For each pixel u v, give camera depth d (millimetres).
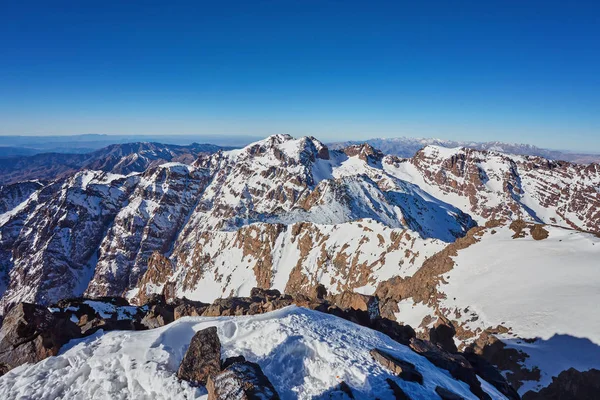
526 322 53250
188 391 17109
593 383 37406
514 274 68875
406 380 19172
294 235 176750
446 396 18391
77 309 33438
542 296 58062
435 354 26438
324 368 19672
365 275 119562
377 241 131375
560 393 38469
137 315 35406
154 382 17844
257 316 26219
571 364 41719
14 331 21156
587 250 68188
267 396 14562
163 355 19875
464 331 58062
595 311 49594
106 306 35500
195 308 34156
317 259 147500
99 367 19312
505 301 61406
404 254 113875
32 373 19281
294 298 39188
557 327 49156
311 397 17656
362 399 17406
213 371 18281
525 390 41000
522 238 82438
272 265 168875
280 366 19828
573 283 59250
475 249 84375
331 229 159125
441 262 84812
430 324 64562
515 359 46125
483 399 22734
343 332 25156
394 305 78562
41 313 22500
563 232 77500
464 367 25125
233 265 191000
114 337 22750
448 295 71188
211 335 19469
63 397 17750
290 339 21906
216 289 184000
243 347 21594
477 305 63500
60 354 21125
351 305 39938
